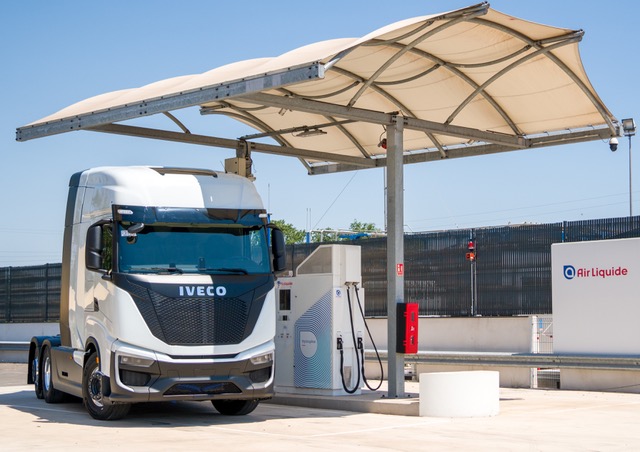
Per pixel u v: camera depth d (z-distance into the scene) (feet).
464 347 79.41
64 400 53.36
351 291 51.26
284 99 44.93
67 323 48.29
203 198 43.45
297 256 90.94
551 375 69.26
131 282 40.52
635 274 61.36
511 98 52.80
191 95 42.98
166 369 40.24
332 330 50.14
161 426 40.86
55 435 37.29
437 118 57.06
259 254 43.73
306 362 51.21
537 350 71.61
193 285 41.24
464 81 51.26
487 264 79.20
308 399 50.08
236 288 42.06
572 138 54.95
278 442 35.14
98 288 42.73
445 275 81.92
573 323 64.08
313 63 38.24
